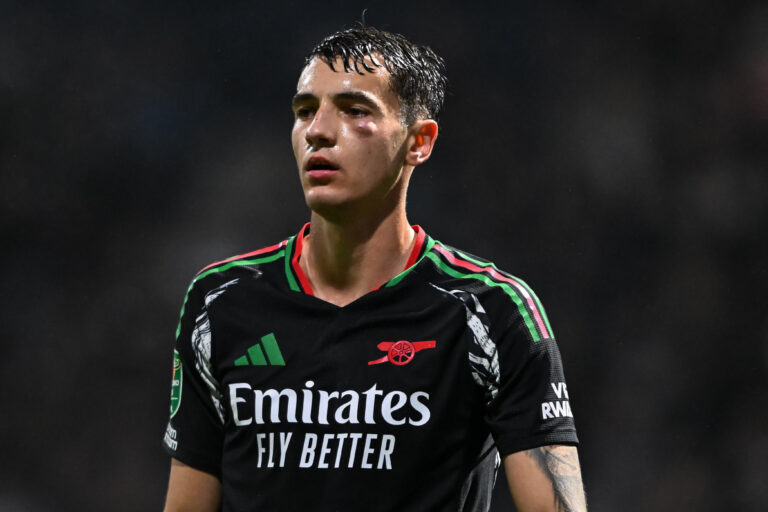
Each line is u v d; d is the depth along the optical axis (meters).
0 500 40.06
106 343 43.28
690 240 45.56
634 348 44.28
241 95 45.94
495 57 47.38
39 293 43.34
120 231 44.44
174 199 44.97
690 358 43.78
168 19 45.97
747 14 47.12
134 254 44.31
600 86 47.19
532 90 47.22
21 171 44.38
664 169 46.41
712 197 45.75
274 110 45.91
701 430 42.56
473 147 46.78
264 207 45.16
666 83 47.12
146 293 43.94
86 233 44.19
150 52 45.72
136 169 44.94
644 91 47.09
